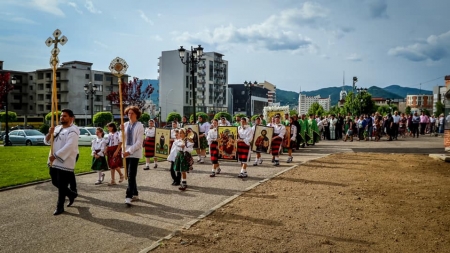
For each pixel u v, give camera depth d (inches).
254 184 374.9
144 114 2513.5
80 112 3122.5
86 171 465.7
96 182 385.1
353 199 300.0
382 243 201.6
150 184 381.4
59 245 204.4
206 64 3818.9
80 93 3129.9
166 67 3592.5
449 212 258.5
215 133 434.0
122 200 311.0
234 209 275.0
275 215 257.8
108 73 3299.7
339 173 430.0
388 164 496.7
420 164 492.4
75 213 269.7
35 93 3245.6
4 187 356.2
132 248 200.7
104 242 209.5
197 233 221.5
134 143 294.0
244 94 4682.6
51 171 277.0
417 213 257.3
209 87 3865.7
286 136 559.8
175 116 2429.9
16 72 3216.0
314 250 192.5
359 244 200.5
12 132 1135.6
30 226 238.4
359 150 711.1
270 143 514.9
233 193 335.0
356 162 523.5
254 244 202.1
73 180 301.9
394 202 288.2
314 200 299.1
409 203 284.5
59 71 3078.2
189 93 3602.4
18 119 2484.0
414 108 5182.1
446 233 215.8
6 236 218.7
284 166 512.1
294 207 278.2
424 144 827.4
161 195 328.2
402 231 220.2
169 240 209.8
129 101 2760.8
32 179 398.6
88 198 318.3
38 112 3218.5
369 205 280.4
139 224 243.3
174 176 372.2
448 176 400.5
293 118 692.1
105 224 243.3
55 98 288.2
